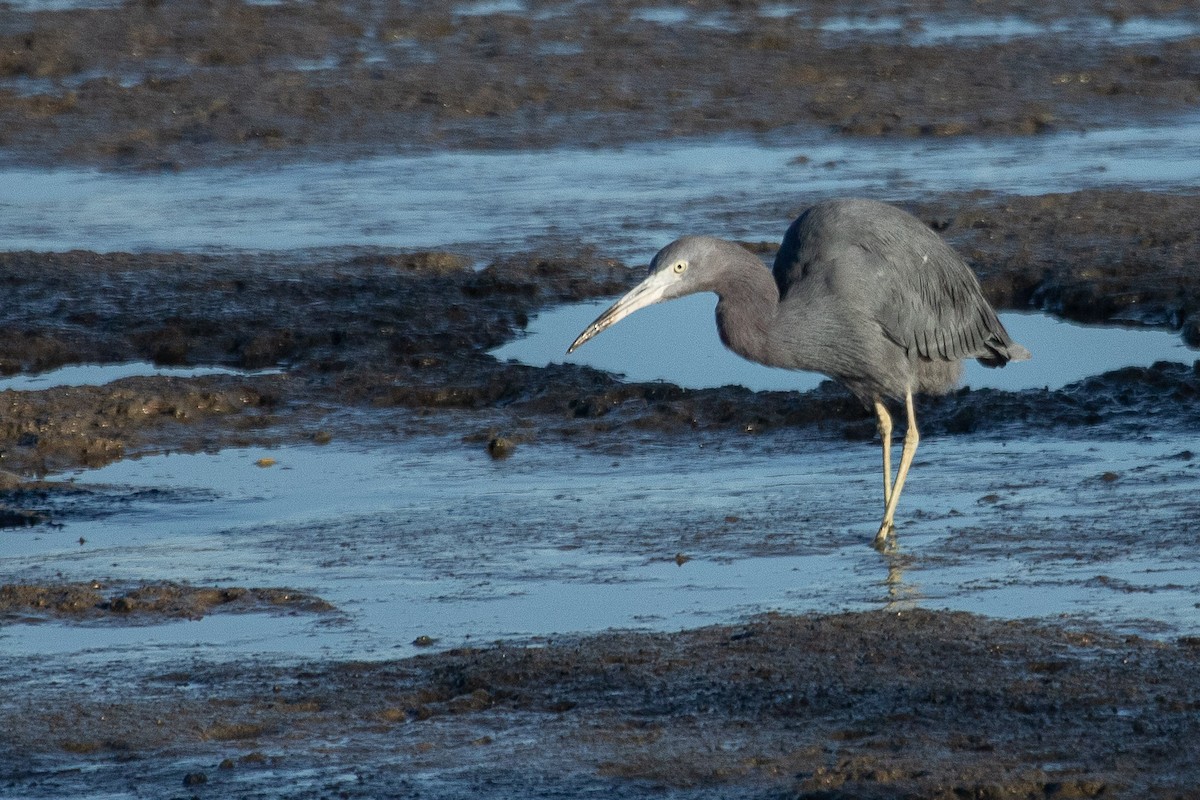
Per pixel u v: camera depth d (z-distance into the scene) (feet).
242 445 48.39
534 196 77.46
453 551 38.17
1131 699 27.71
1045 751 25.89
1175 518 38.22
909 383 40.09
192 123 92.68
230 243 70.18
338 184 80.89
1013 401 48.67
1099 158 82.74
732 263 38.52
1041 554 36.22
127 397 50.98
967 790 24.49
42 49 111.24
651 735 27.25
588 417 49.88
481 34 116.98
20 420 49.21
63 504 42.83
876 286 39.09
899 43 112.37
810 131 90.84
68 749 27.63
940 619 31.83
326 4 129.39
